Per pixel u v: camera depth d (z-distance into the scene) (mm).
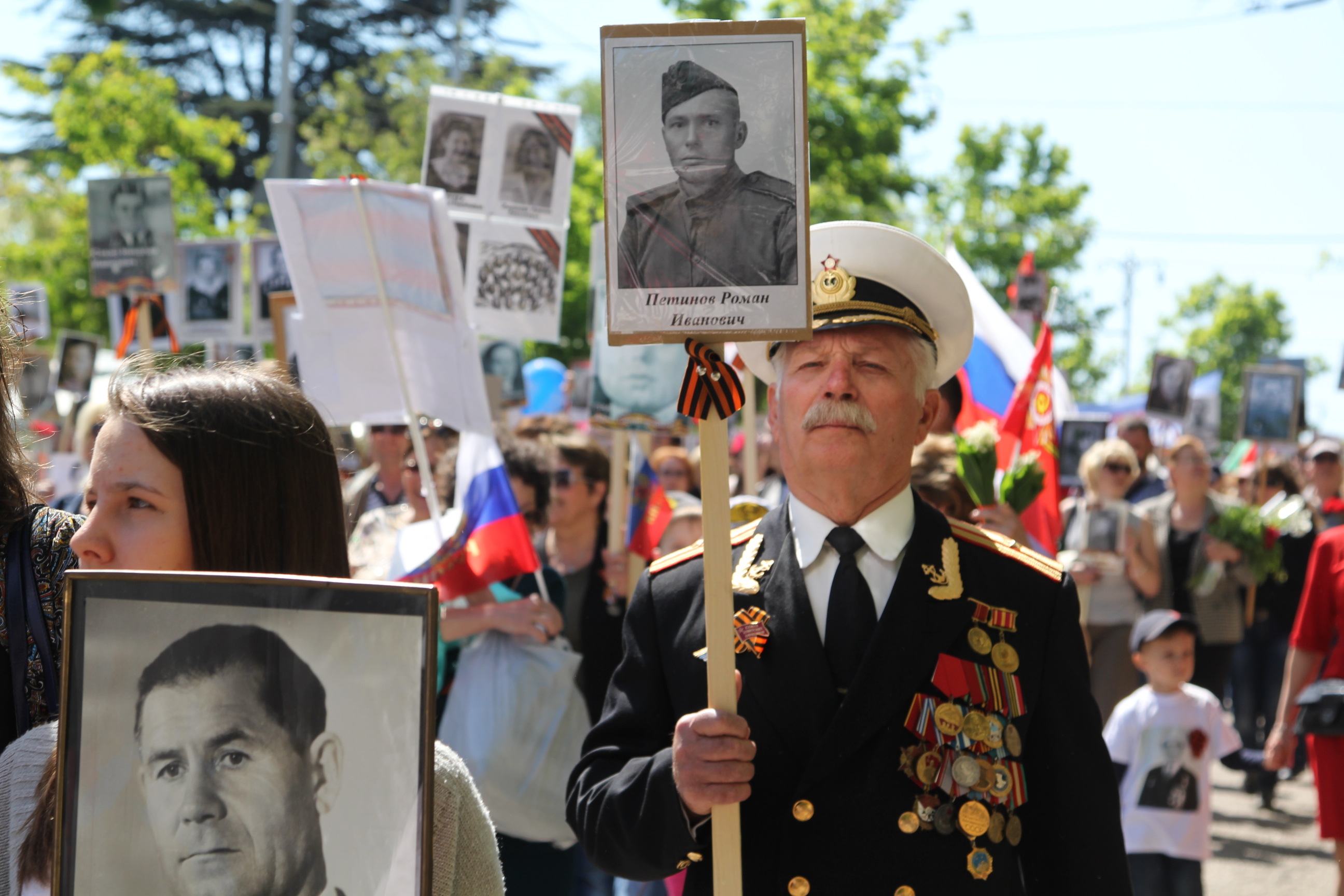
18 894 1534
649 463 5195
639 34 1830
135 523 1623
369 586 1370
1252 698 8883
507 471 4559
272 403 1717
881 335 2137
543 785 3732
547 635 3896
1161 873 5027
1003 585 2115
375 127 24359
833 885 1920
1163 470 14281
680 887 3586
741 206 1822
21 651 2027
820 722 1995
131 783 1376
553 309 5293
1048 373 4070
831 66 22422
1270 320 55125
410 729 1355
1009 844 1979
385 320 3982
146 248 5859
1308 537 8961
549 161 5262
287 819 1363
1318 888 6219
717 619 1821
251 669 1380
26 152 28172
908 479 2215
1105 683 6855
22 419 2262
